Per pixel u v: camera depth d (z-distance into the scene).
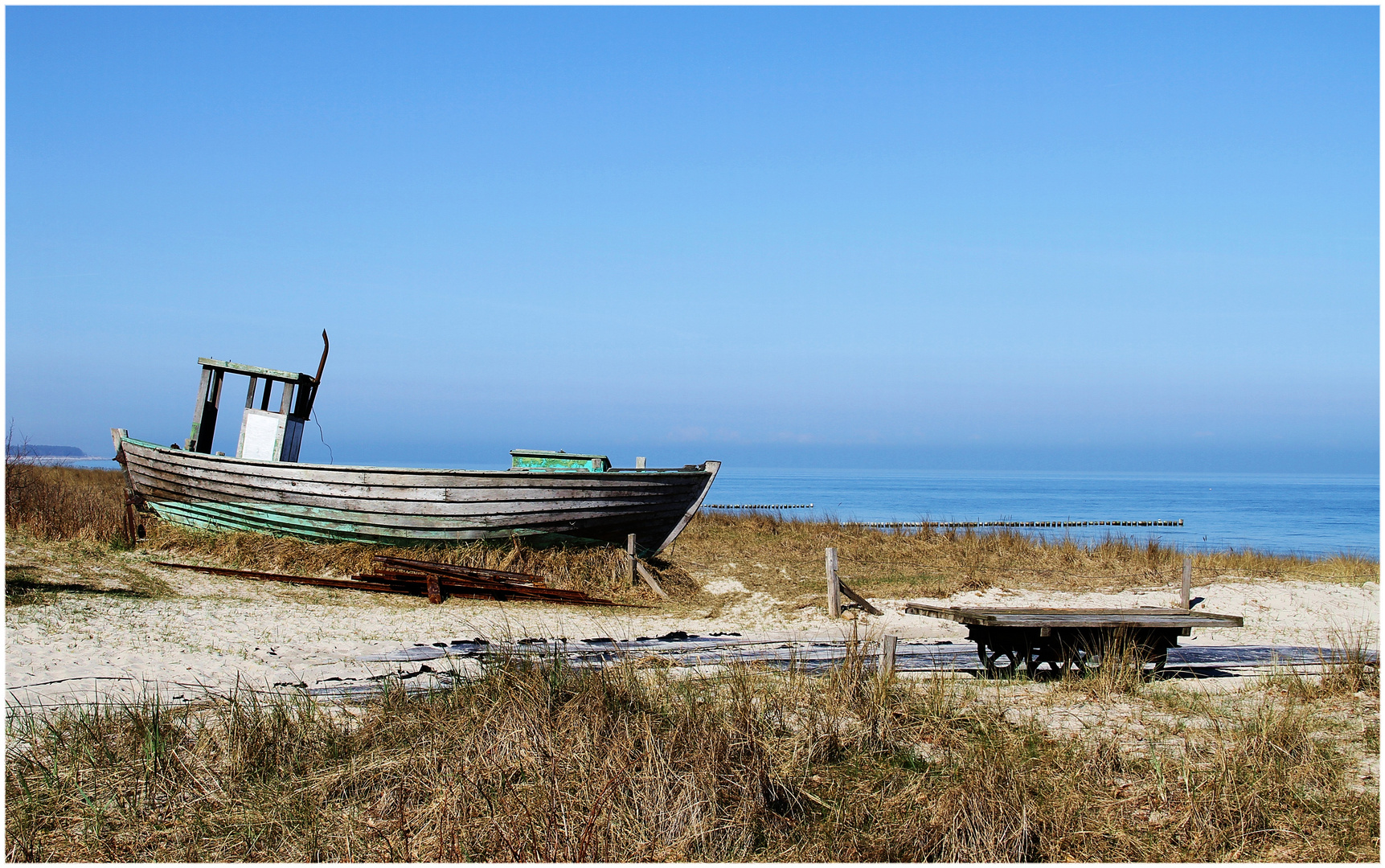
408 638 10.25
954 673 8.49
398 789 5.18
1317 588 14.70
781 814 5.10
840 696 6.76
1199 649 10.40
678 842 4.68
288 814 4.98
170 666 8.18
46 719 6.11
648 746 5.27
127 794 5.15
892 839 4.79
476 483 13.93
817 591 14.30
